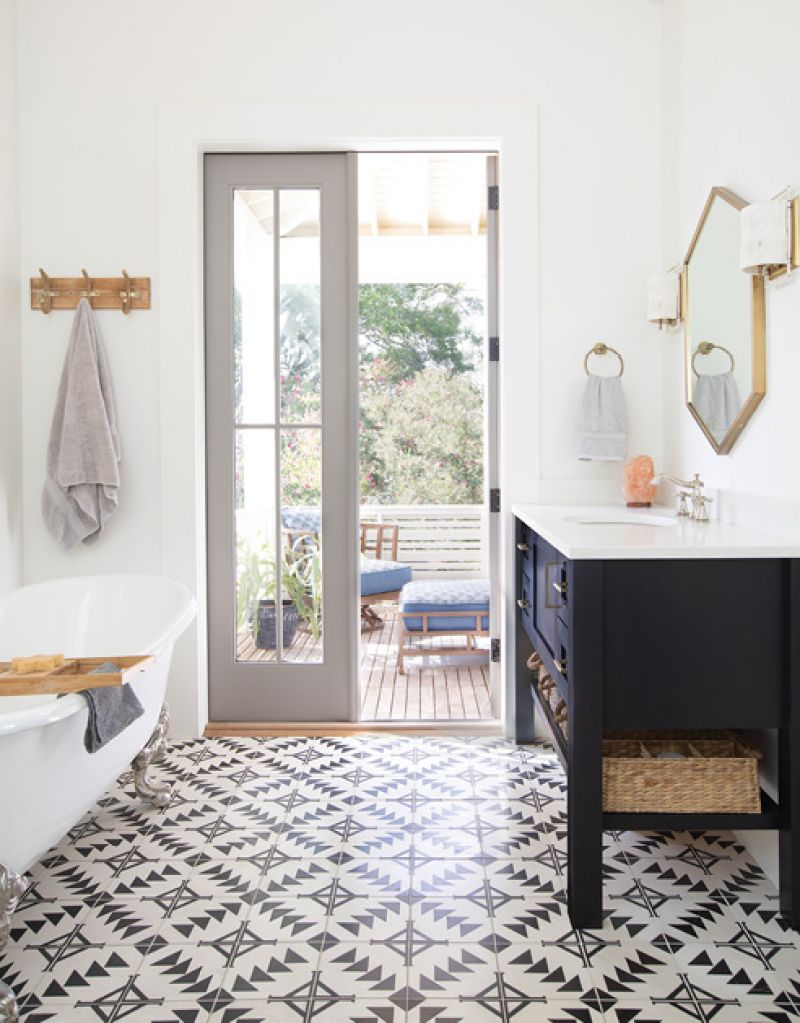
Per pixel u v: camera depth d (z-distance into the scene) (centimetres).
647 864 208
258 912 184
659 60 291
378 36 293
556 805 240
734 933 176
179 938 175
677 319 271
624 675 179
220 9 293
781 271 194
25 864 169
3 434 286
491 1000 154
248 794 250
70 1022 148
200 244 303
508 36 292
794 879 177
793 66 192
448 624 421
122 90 294
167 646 206
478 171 489
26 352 297
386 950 170
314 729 309
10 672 188
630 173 293
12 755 153
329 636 315
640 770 183
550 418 297
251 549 315
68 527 293
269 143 296
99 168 295
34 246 296
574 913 178
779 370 199
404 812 236
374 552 642
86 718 174
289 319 311
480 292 725
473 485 729
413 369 727
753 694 179
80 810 187
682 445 273
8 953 169
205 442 310
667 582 178
